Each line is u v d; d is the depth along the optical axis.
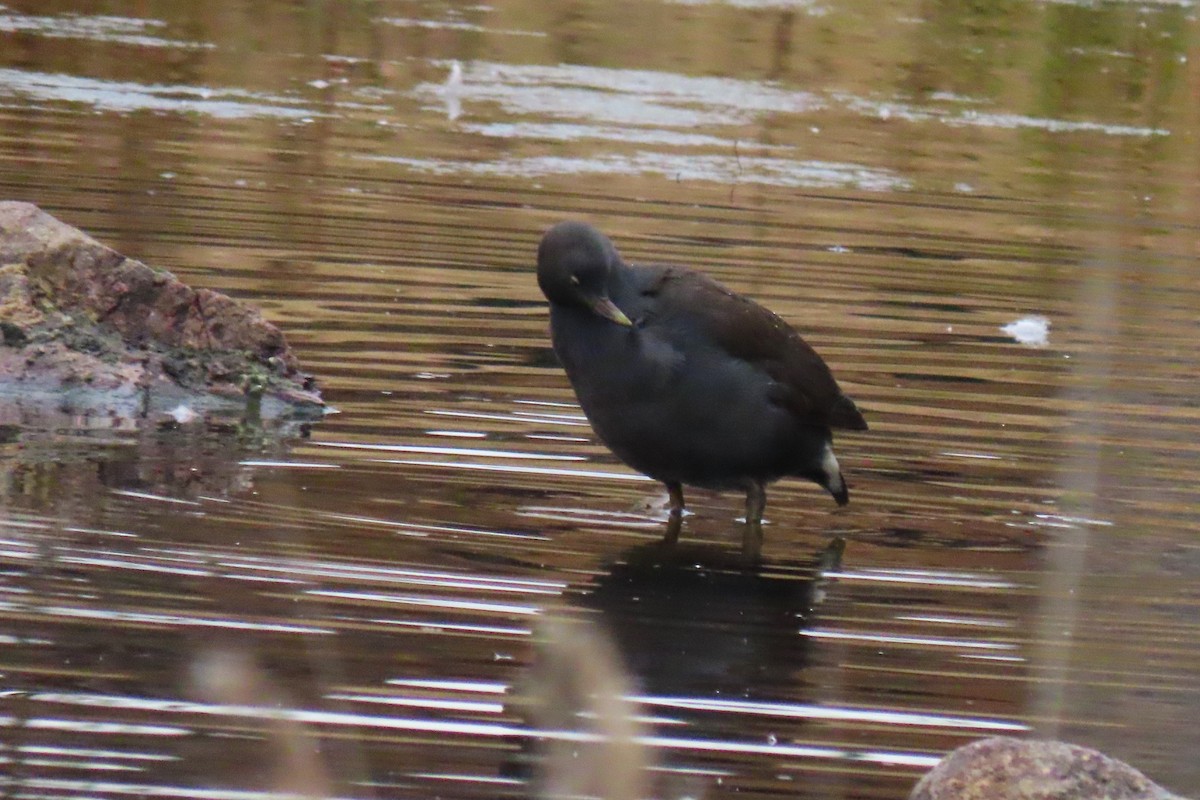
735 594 10.23
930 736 8.53
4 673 8.46
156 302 13.70
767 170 22.84
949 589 10.50
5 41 27.08
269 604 9.48
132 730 8.01
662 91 27.64
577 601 9.90
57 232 13.77
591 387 11.38
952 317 16.38
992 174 23.72
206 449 12.09
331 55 28.52
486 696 8.55
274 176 20.25
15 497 10.86
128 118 22.80
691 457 11.48
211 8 31.23
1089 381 14.62
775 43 31.95
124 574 9.75
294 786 6.04
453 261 17.12
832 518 11.71
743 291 16.62
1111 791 7.05
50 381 13.06
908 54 31.88
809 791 7.91
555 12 33.19
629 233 18.64
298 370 13.59
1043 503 11.98
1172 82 31.33
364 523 10.84
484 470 12.04
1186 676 9.34
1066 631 9.86
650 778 7.94
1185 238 20.62
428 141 22.97
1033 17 35.69
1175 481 12.46
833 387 11.94
